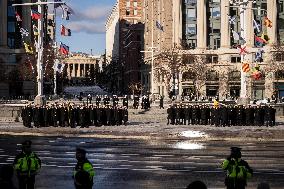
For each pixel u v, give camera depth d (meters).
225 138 31.97
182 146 27.64
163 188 15.69
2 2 109.69
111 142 29.67
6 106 52.84
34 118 39.06
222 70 99.81
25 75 102.69
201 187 7.54
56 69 86.19
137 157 22.70
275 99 78.19
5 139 31.19
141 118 52.34
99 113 40.34
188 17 104.94
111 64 194.38
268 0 97.75
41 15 51.38
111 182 16.64
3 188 8.44
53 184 16.28
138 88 131.75
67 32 50.78
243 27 54.72
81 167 11.28
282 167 19.86
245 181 12.19
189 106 42.84
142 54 146.62
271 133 34.78
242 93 53.50
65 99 92.50
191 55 99.56
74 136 33.25
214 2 103.50
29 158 13.20
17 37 111.75
